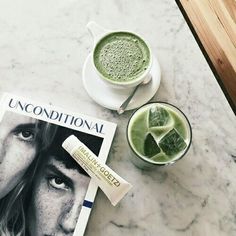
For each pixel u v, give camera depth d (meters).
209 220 0.48
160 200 0.48
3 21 0.56
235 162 0.50
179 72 0.54
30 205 0.46
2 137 0.49
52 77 0.53
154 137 0.45
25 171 0.48
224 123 0.52
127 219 0.47
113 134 0.50
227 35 0.95
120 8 0.57
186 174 0.49
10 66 0.54
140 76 0.49
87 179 0.48
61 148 0.49
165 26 0.56
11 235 0.45
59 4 0.57
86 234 0.47
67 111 0.51
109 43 0.50
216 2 0.97
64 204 0.47
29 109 0.51
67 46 0.55
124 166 0.49
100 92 0.52
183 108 0.52
